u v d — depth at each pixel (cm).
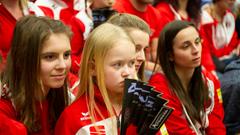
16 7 335
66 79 261
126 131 233
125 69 245
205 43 530
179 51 336
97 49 247
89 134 245
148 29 313
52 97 260
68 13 402
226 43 592
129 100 226
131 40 251
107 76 246
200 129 341
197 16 538
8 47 320
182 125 329
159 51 344
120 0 449
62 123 250
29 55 241
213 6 592
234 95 405
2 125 229
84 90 255
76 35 372
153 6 524
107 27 253
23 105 245
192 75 345
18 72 247
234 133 404
